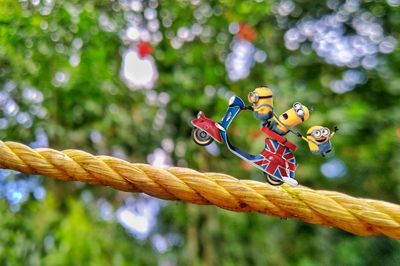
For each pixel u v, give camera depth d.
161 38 1.64
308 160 1.58
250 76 1.64
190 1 1.64
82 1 1.45
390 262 1.75
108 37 1.51
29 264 1.34
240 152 0.52
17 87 1.36
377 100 1.64
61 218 1.42
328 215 0.49
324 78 1.67
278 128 0.52
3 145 0.53
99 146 1.51
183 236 1.67
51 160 0.52
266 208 0.49
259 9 1.64
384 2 1.64
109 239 1.49
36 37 1.36
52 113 1.41
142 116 1.58
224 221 1.61
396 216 0.48
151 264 1.59
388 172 1.64
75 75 1.41
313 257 1.68
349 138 1.58
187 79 1.60
